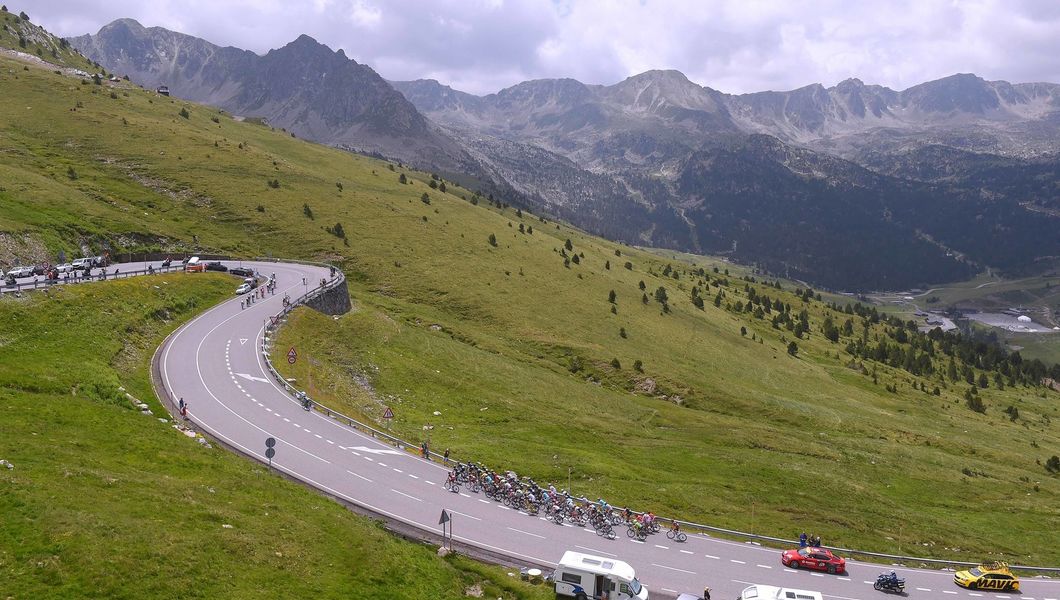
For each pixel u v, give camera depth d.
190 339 76.94
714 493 66.62
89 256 111.69
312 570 33.31
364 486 50.19
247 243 141.12
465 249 164.25
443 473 55.56
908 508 75.75
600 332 137.50
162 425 49.22
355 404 73.62
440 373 92.56
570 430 83.12
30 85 199.88
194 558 30.70
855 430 116.06
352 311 108.69
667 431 95.88
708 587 43.91
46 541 28.48
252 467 46.78
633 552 47.62
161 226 135.12
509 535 46.91
